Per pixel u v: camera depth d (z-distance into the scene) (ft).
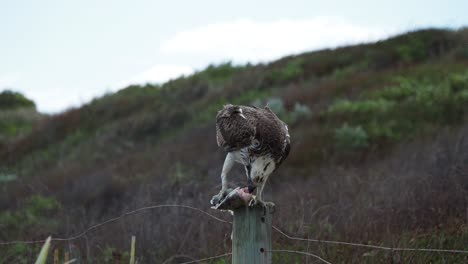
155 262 21.27
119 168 50.90
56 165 64.69
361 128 47.91
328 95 62.34
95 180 43.39
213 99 73.92
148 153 55.36
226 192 16.57
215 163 43.24
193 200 25.46
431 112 50.21
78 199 39.42
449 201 23.15
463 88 55.16
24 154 75.77
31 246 23.90
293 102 62.23
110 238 23.54
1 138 84.99
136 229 23.34
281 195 31.83
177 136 60.90
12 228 29.53
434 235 20.08
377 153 43.60
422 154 35.24
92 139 70.95
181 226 22.98
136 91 87.20
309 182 35.73
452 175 25.39
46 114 107.86
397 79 61.77
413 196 23.73
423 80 60.08
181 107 73.15
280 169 43.01
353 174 30.81
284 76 75.87
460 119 48.16
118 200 36.50
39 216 30.73
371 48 76.89
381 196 25.23
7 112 105.70
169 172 41.88
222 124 16.52
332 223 23.11
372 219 22.36
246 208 13.03
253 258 13.04
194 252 21.16
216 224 22.82
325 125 51.44
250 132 15.44
